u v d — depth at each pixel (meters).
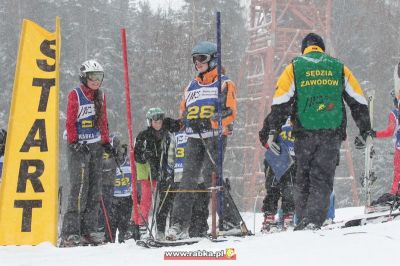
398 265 6.05
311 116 9.71
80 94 12.01
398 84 13.38
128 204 17.08
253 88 76.31
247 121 74.81
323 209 9.69
